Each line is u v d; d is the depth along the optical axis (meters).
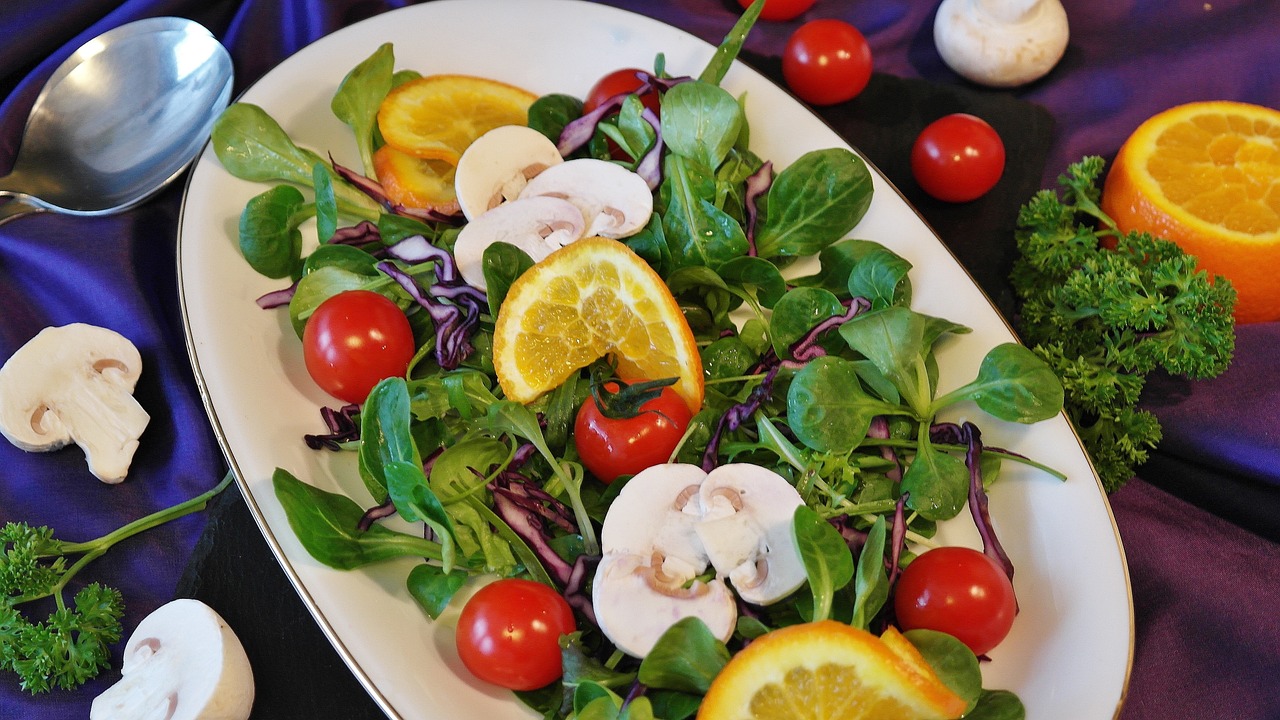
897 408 0.41
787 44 0.53
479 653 0.37
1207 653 0.43
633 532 0.39
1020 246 0.48
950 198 0.50
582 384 0.42
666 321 0.41
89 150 0.50
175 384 0.45
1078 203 0.48
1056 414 0.41
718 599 0.38
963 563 0.38
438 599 0.38
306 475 0.41
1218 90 0.53
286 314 0.44
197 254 0.44
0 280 0.48
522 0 0.50
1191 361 0.43
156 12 0.52
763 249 0.46
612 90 0.48
